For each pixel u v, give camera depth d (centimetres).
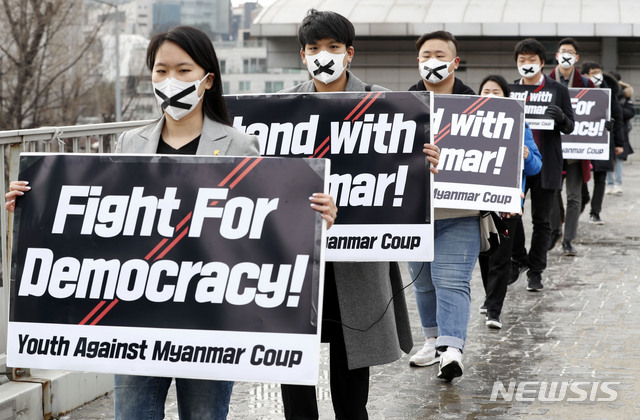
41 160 353
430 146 437
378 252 436
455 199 597
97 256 345
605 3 2686
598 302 822
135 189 346
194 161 343
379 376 597
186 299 337
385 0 2806
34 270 348
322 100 449
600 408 526
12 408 479
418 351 650
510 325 738
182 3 11394
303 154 448
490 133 613
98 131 584
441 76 612
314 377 328
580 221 1367
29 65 3048
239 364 332
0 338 504
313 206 334
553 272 971
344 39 455
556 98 873
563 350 657
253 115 455
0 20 3058
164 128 372
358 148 443
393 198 438
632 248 1120
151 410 354
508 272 727
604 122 1068
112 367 340
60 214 349
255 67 10125
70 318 345
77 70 3288
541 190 864
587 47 2720
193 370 335
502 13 2670
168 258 340
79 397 533
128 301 341
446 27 2656
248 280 334
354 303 435
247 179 339
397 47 2780
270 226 335
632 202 1595
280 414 524
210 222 339
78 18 3206
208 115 368
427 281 613
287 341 330
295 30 2722
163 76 357
